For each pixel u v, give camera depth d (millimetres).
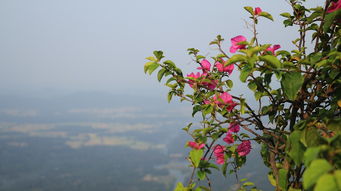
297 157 1257
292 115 1886
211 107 1860
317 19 1979
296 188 1780
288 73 1464
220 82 2068
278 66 1413
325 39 1999
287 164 1810
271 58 1410
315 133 1219
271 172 2156
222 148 2080
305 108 1896
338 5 1583
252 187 2115
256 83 1760
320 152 941
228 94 1866
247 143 2072
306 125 1289
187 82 2018
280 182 1708
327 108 1847
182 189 1743
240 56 1461
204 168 1813
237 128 2049
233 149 2037
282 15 2131
